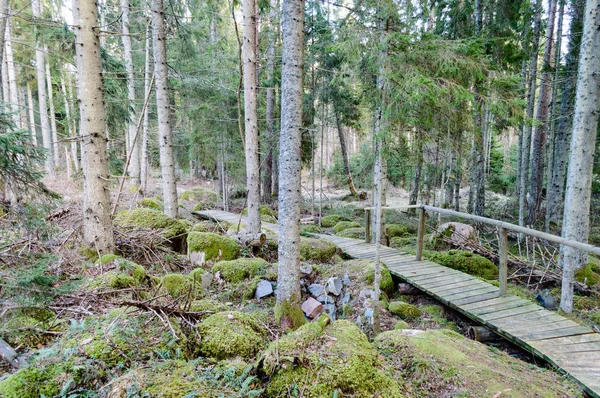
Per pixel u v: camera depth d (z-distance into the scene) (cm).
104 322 273
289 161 427
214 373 232
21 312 243
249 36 746
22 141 336
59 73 1702
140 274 435
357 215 1453
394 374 253
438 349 293
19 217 343
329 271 618
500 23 930
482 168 1074
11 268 246
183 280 419
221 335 281
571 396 263
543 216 1273
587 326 427
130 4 1228
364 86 526
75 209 646
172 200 848
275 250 717
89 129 477
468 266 705
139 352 243
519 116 454
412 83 390
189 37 1034
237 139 1357
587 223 586
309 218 1327
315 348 245
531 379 278
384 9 427
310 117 1376
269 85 1239
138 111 1435
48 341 260
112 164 1017
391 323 457
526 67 1087
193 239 631
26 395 191
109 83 981
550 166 1240
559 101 1360
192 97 1266
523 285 644
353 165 1720
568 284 481
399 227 1112
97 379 214
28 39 1377
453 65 415
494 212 1313
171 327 258
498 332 396
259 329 324
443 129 499
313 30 1095
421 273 593
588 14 550
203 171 2302
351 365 228
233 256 638
